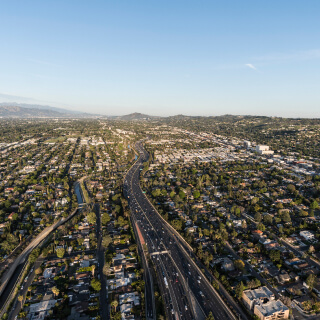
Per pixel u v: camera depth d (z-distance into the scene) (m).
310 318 190.12
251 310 198.50
